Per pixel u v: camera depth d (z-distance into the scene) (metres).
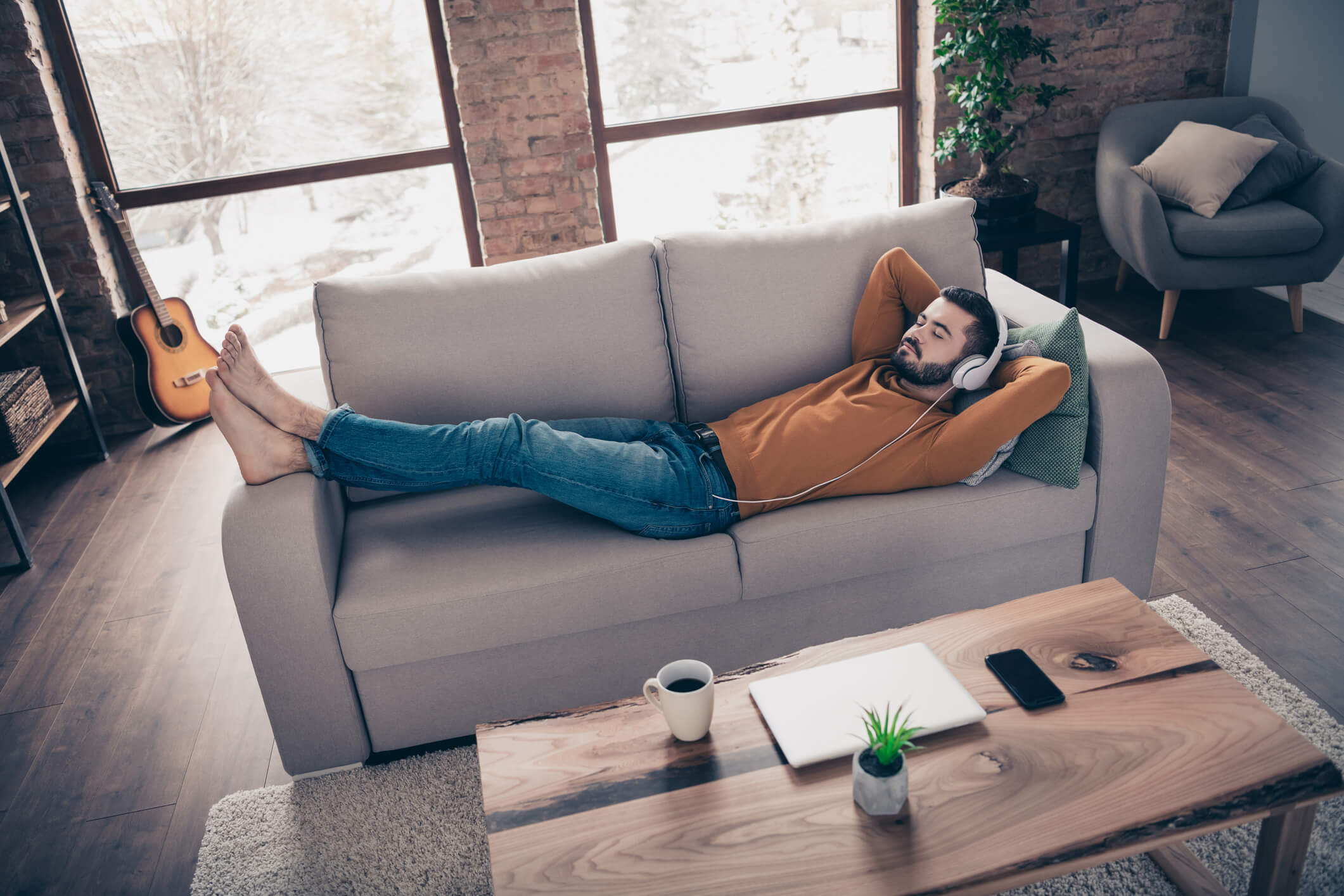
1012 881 1.10
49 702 2.24
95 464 3.46
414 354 2.06
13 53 3.23
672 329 2.21
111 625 2.53
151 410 3.56
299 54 3.60
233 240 3.78
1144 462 2.00
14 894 1.73
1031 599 1.55
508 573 1.81
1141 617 1.48
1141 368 1.97
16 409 2.98
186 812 1.89
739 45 3.87
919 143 4.12
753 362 2.20
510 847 1.18
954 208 2.31
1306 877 1.50
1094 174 4.21
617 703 1.42
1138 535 2.07
